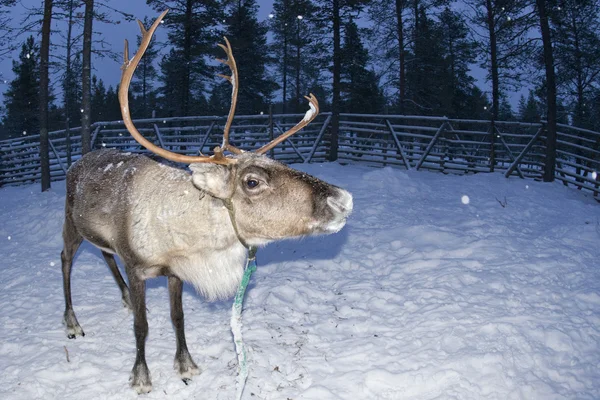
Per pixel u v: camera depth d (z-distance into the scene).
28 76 33.91
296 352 5.27
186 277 4.53
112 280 7.46
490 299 6.32
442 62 29.80
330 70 19.06
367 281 7.14
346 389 4.66
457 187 13.42
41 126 14.70
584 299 6.35
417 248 8.24
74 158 18.89
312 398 4.53
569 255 7.79
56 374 4.89
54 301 6.70
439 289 6.64
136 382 4.66
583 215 10.64
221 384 4.70
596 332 5.62
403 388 4.69
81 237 5.80
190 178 4.47
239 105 33.56
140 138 3.88
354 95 30.58
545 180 15.69
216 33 26.16
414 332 5.62
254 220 4.07
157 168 4.73
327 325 5.89
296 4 18.77
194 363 4.94
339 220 3.96
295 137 18.80
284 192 3.97
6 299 6.82
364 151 18.52
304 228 4.04
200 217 4.27
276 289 6.79
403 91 24.06
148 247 4.47
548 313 5.98
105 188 4.91
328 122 18.61
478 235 8.91
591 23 22.31
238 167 4.04
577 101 23.42
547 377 4.91
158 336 5.66
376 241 8.71
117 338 5.62
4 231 10.59
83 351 5.33
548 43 15.71
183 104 26.05
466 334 5.48
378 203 11.05
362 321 5.94
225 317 6.08
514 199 11.98
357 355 5.19
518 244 8.27
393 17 23.67
